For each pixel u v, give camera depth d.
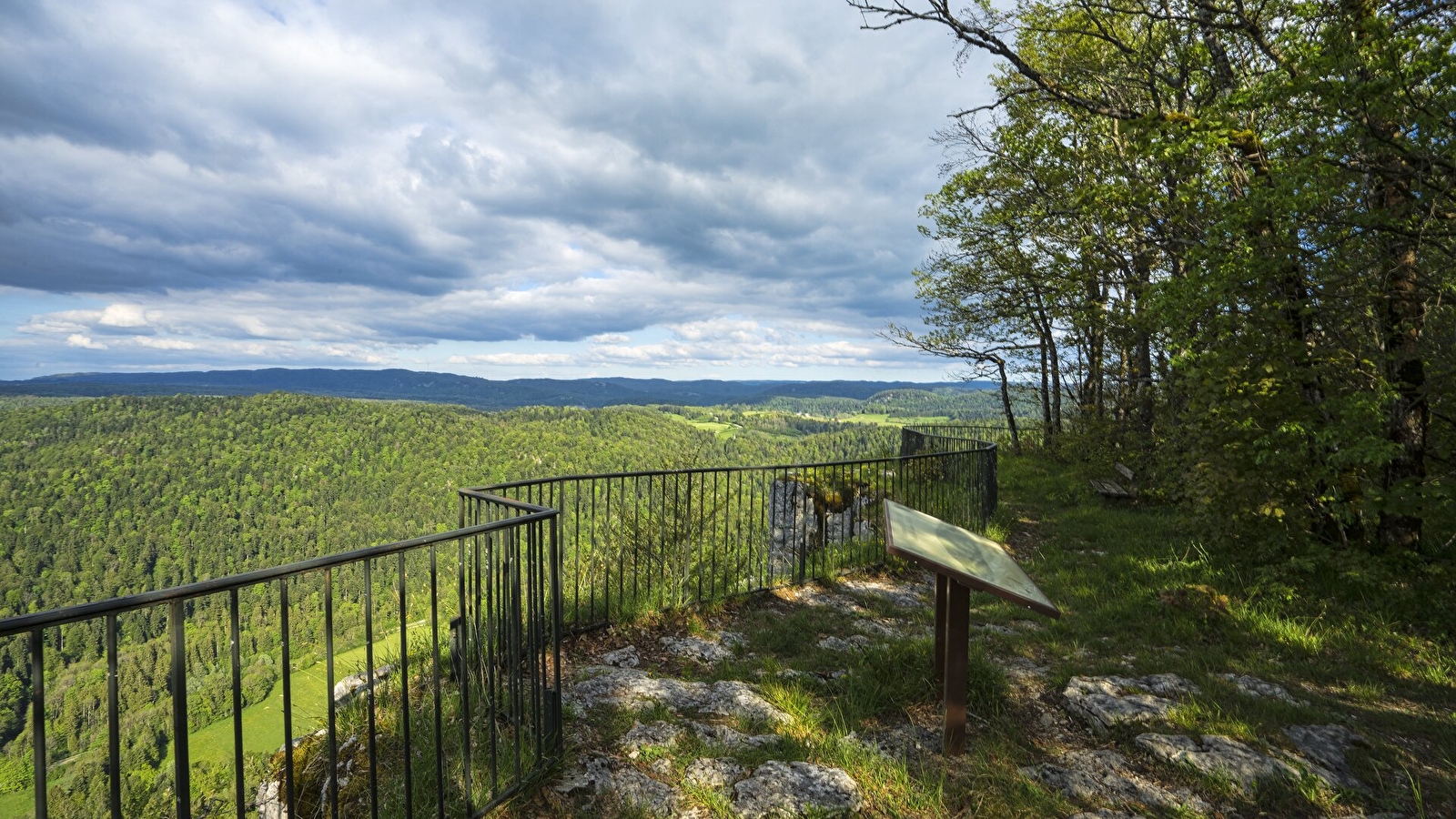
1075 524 10.16
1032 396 21.23
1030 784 3.23
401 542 2.46
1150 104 12.48
